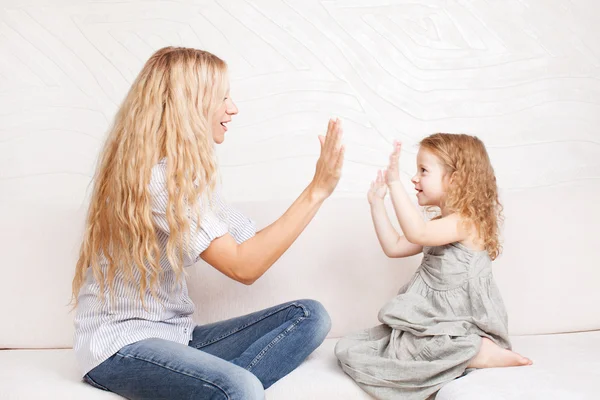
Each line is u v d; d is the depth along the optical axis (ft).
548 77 7.39
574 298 6.11
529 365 4.95
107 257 4.97
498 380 4.58
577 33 7.38
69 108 7.10
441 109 7.32
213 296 6.07
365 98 7.28
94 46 7.14
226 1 7.22
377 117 7.28
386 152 7.27
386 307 5.42
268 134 7.21
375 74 7.29
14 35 7.08
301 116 7.23
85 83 7.12
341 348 5.26
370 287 6.12
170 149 4.85
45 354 5.70
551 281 6.13
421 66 7.32
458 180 5.51
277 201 6.36
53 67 7.10
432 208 6.32
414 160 7.27
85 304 5.09
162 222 4.85
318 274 6.11
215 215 4.98
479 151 5.65
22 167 7.06
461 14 7.36
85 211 6.15
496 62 7.36
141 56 7.16
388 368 4.95
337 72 7.27
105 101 7.13
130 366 4.65
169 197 4.74
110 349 4.76
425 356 5.07
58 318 5.92
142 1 7.17
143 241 4.81
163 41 7.19
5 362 5.41
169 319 5.25
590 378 4.53
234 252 4.83
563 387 4.34
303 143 7.21
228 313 6.05
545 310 6.09
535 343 5.73
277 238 4.76
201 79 5.09
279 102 7.22
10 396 4.66
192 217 4.78
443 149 5.58
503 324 5.21
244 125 7.20
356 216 6.28
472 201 5.46
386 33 7.32
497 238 5.57
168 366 4.52
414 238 5.30
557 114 7.38
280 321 5.31
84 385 4.84
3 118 7.06
